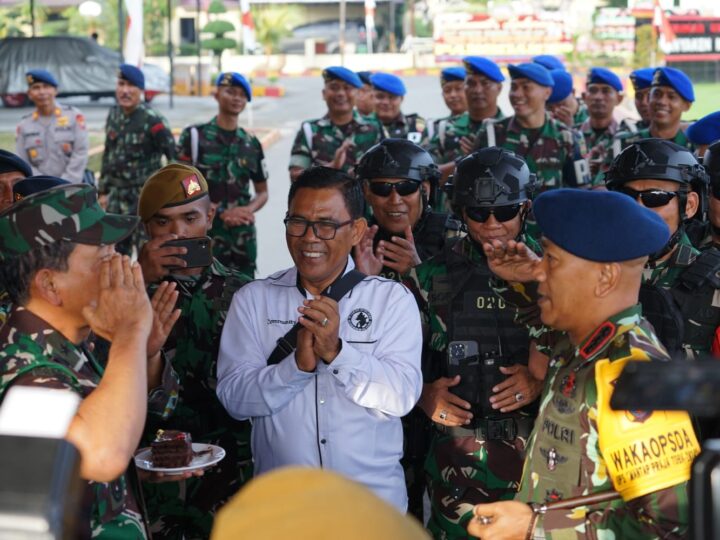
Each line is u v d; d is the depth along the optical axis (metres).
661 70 8.55
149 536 2.87
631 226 2.55
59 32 40.81
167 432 3.45
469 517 3.81
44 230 2.58
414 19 57.44
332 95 9.34
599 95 11.13
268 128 27.78
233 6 56.03
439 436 3.90
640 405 1.10
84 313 2.61
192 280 4.09
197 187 4.25
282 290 3.54
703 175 4.03
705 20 25.27
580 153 8.11
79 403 2.43
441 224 4.95
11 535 1.07
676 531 2.39
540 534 2.59
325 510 0.97
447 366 3.86
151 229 4.26
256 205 9.23
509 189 3.92
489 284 3.86
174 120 30.44
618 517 2.54
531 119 8.09
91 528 2.55
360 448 3.34
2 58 30.11
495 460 3.82
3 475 1.12
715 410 1.08
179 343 4.04
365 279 3.51
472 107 9.29
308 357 3.26
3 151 5.46
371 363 3.28
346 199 3.43
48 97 11.33
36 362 2.53
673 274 3.90
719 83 24.92
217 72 45.41
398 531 0.97
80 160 11.44
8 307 3.51
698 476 1.09
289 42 58.38
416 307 3.53
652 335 2.58
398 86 11.21
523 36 40.72
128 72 10.27
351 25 59.06
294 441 3.35
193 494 4.01
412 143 4.89
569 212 2.59
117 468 2.39
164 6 48.69
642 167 3.99
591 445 2.55
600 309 2.60
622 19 33.56
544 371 3.72
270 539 0.96
